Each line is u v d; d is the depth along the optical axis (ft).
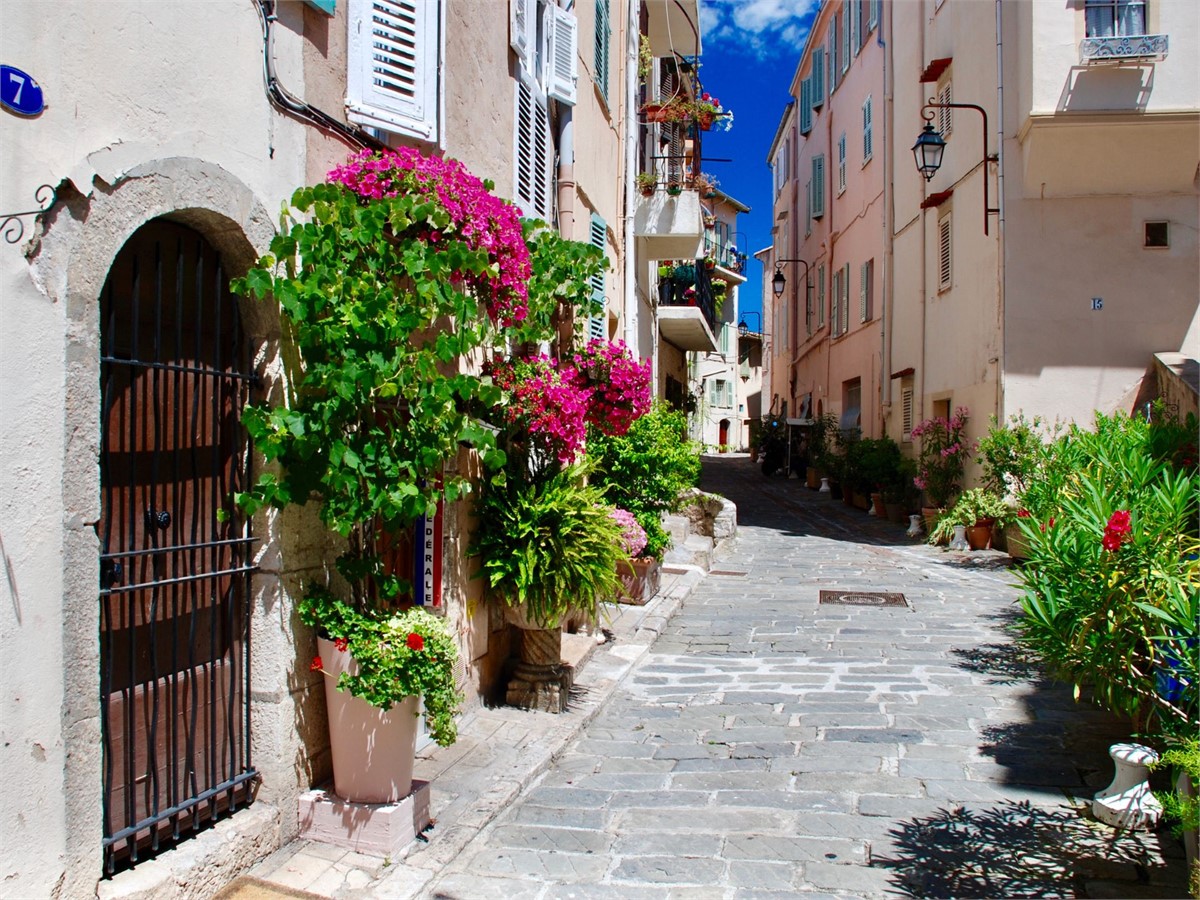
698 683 23.58
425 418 13.12
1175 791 13.69
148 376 12.02
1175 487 15.61
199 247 12.81
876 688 22.62
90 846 10.39
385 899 12.12
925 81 55.36
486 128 21.94
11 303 9.44
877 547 49.60
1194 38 40.47
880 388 68.54
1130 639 14.25
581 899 12.47
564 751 18.60
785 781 16.74
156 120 11.30
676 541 45.03
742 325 140.77
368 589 15.84
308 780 14.16
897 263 65.36
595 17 36.17
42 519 9.79
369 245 13.37
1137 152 42.22
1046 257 44.11
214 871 11.97
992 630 28.84
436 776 16.49
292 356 13.79
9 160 9.41
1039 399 44.14
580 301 20.99
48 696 9.84
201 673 12.73
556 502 19.83
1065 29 41.24
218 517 12.47
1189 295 43.27
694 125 49.83
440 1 18.08
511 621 20.83
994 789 16.08
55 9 9.90
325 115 14.73
